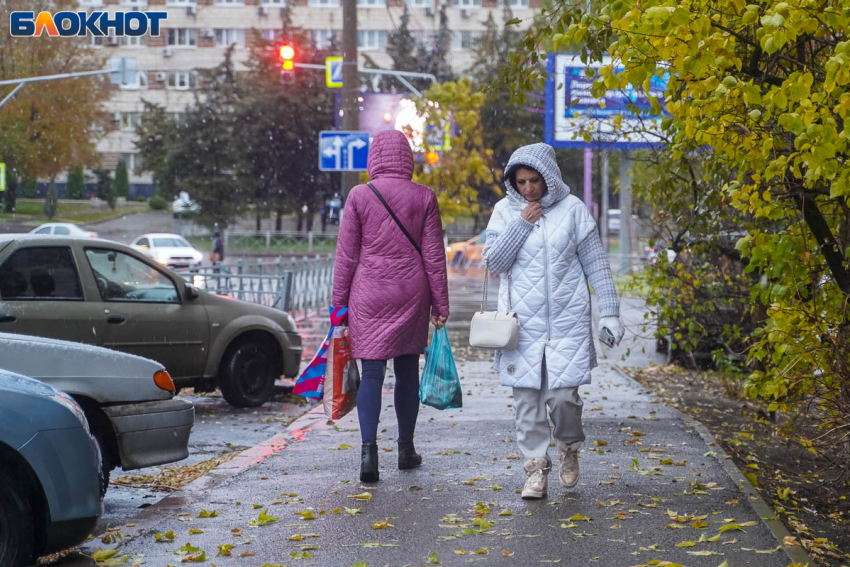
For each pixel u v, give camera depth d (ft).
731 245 50.29
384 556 26.66
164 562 26.43
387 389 63.52
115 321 51.44
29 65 313.94
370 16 493.77
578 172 290.97
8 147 312.71
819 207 31.94
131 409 33.47
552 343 31.99
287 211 366.84
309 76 366.43
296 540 28.25
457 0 493.77
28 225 358.43
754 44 27.76
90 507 26.30
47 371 32.32
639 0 26.63
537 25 41.16
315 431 47.19
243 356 58.03
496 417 50.49
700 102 27.71
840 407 32.58
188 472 41.50
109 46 493.77
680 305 60.59
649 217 65.77
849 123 23.59
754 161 28.30
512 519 30.27
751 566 25.43
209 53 495.41
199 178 350.84
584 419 49.42
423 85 374.02
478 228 331.36
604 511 31.12
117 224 396.98
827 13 23.84
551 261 32.01
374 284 35.73
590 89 36.29
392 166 36.45
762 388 33.37
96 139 355.77
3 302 48.03
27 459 25.40
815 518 34.35
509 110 333.42
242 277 94.94
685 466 38.01
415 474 36.94
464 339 94.58
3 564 24.77
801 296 32.71
